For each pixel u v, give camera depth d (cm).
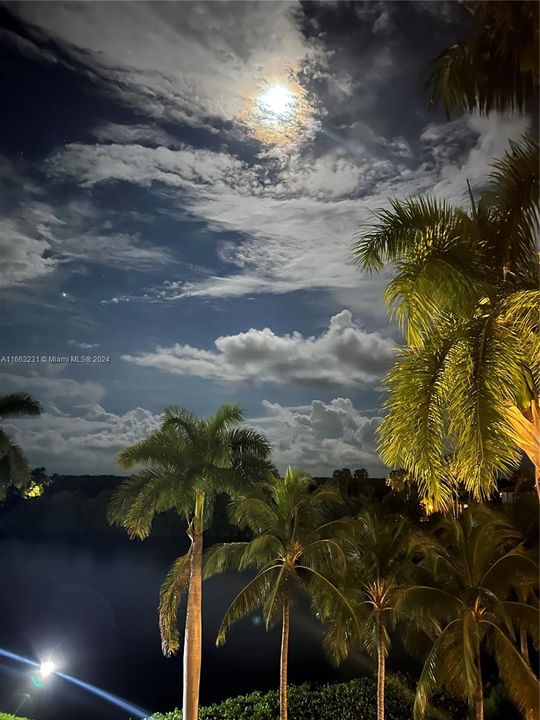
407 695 2541
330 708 2462
